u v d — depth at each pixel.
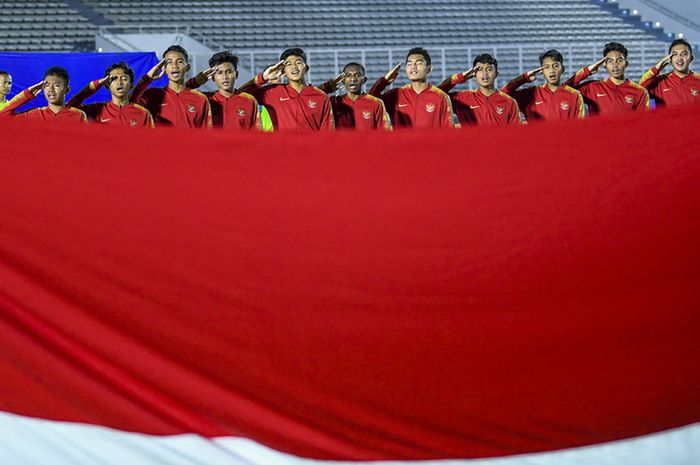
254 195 3.30
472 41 17.33
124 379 3.10
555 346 3.29
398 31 17.36
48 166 3.26
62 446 2.97
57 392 3.01
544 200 3.34
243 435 3.07
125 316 3.21
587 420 3.25
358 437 3.16
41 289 3.17
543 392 3.28
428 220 3.32
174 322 3.22
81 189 3.26
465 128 3.35
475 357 3.28
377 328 3.28
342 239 3.30
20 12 16.42
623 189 3.36
